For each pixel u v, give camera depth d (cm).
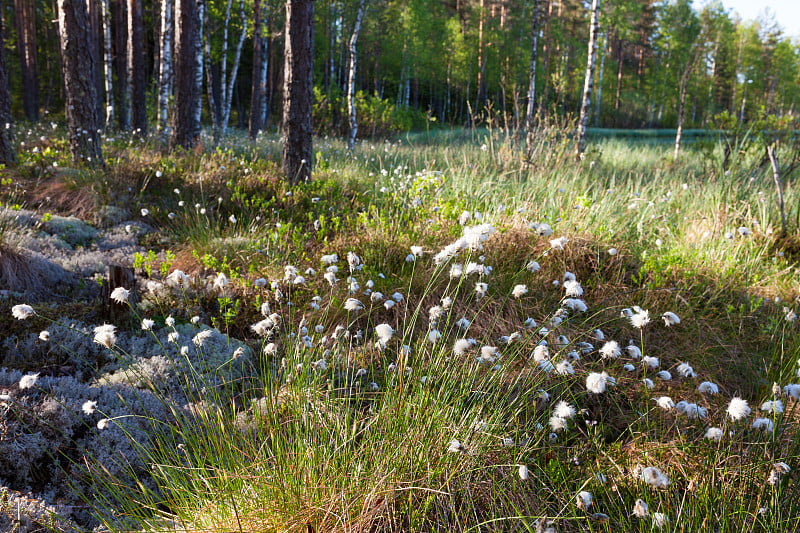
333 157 1197
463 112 4275
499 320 431
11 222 533
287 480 242
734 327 462
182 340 407
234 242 585
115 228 667
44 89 3219
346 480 242
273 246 569
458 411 264
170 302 461
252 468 250
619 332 446
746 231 521
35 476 278
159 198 767
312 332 412
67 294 491
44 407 301
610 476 276
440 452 245
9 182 720
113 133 1472
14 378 330
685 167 1095
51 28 2986
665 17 4588
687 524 225
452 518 238
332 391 303
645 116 4941
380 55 4003
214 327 433
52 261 518
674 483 249
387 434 254
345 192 819
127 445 299
